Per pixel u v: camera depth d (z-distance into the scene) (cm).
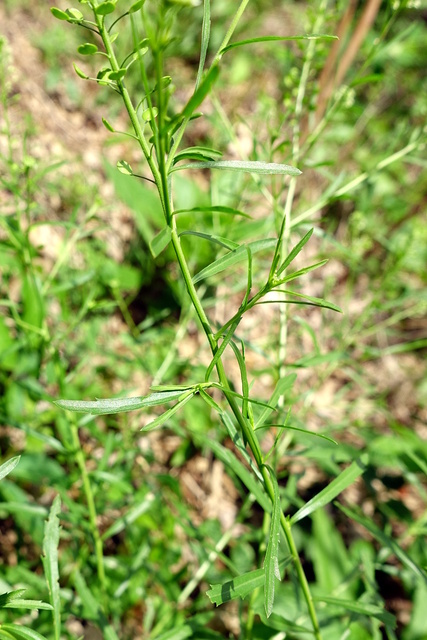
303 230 34
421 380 54
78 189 47
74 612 26
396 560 42
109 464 38
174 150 17
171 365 38
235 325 17
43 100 52
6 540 35
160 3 14
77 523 28
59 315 39
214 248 39
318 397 49
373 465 37
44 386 39
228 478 44
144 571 32
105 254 47
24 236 27
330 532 37
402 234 57
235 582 19
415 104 66
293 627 23
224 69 65
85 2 16
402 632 37
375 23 68
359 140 62
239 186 38
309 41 29
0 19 54
